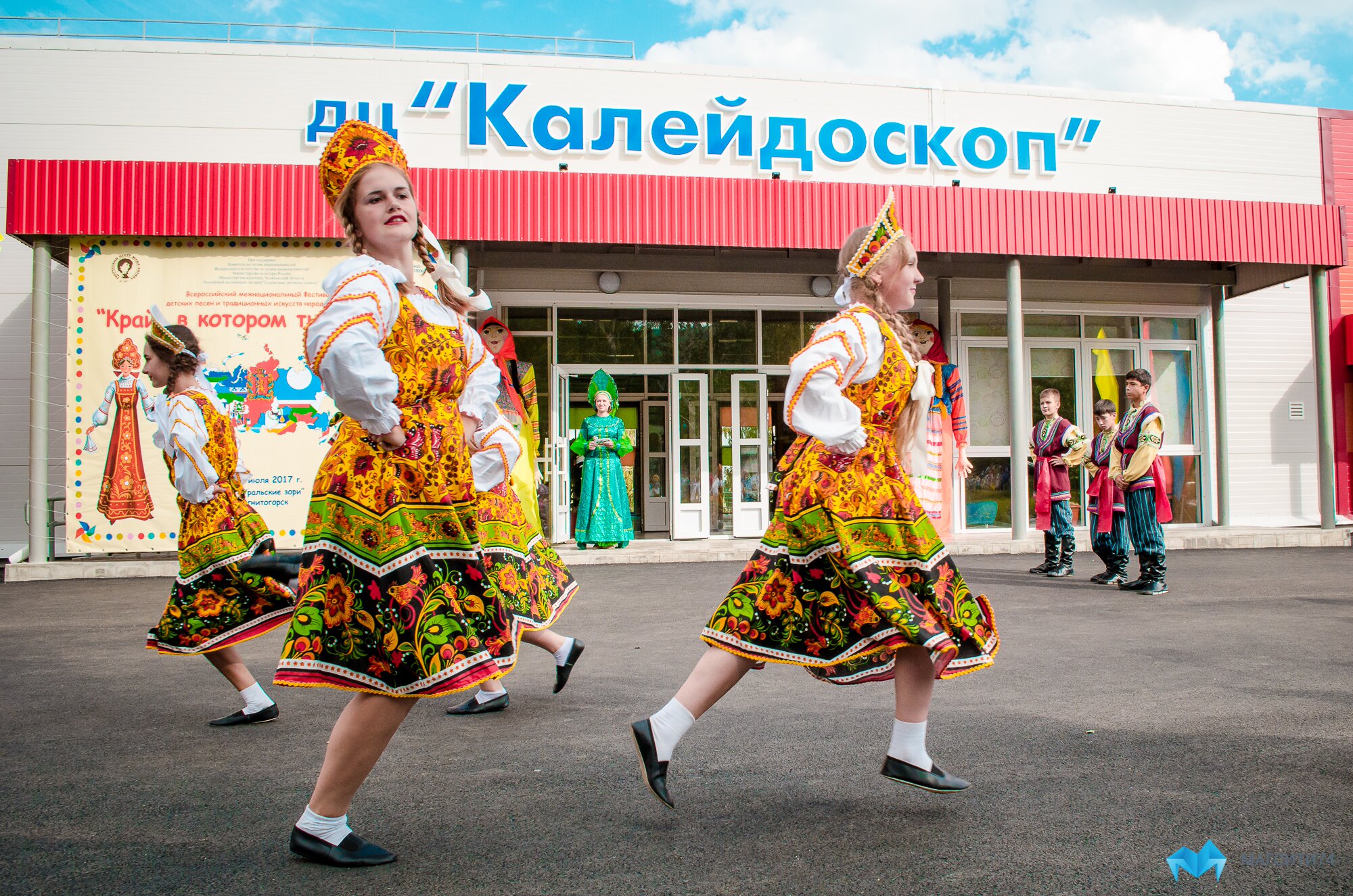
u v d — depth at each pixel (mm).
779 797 2650
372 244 2346
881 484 2447
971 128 12586
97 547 9336
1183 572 8531
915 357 2580
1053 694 3902
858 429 2367
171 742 3318
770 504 12375
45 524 9430
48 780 2865
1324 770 2852
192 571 3508
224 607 3494
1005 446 12750
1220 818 2447
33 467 9398
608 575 8898
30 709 3826
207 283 9656
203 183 9328
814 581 2416
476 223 9648
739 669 2461
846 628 2379
